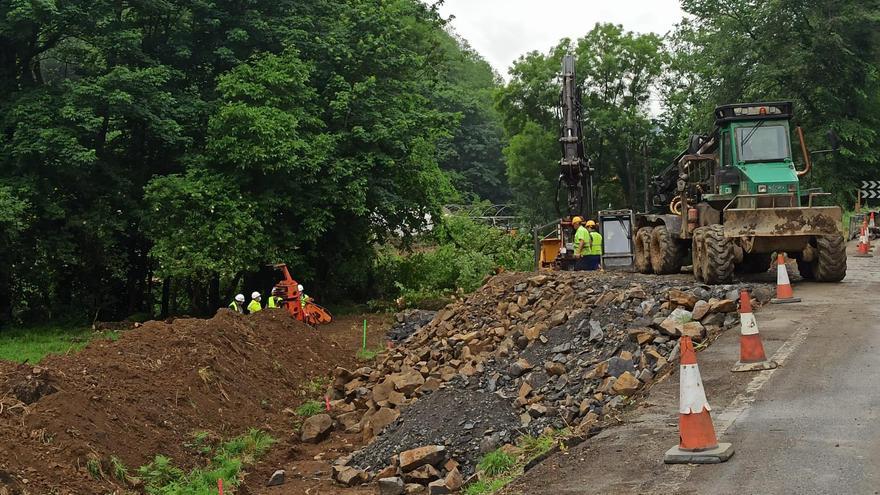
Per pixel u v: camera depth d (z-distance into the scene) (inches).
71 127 884.0
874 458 265.3
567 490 278.1
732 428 308.8
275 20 1053.2
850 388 342.0
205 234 902.4
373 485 389.4
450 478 364.2
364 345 756.0
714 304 489.1
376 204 1050.7
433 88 1353.3
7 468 326.3
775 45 1541.6
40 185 894.4
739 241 633.0
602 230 1002.7
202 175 937.5
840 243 624.1
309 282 1114.1
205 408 473.7
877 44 1517.0
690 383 287.4
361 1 1134.4
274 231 973.8
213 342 552.7
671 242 757.9
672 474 273.7
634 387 398.3
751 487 252.8
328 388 595.2
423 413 441.7
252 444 449.7
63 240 922.7
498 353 545.0
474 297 768.9
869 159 1546.5
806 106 1569.9
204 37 1051.9
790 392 344.2
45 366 429.7
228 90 959.6
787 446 283.7
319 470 426.9
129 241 1047.0
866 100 1555.1
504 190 3213.6
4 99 951.0
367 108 1071.0
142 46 1013.8
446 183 1164.5
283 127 933.8
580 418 392.8
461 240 1209.4
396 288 1143.6
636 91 2274.9
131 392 439.5
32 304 1021.2
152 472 378.9
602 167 2301.9
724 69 1590.8
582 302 587.5
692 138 784.9
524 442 381.1
